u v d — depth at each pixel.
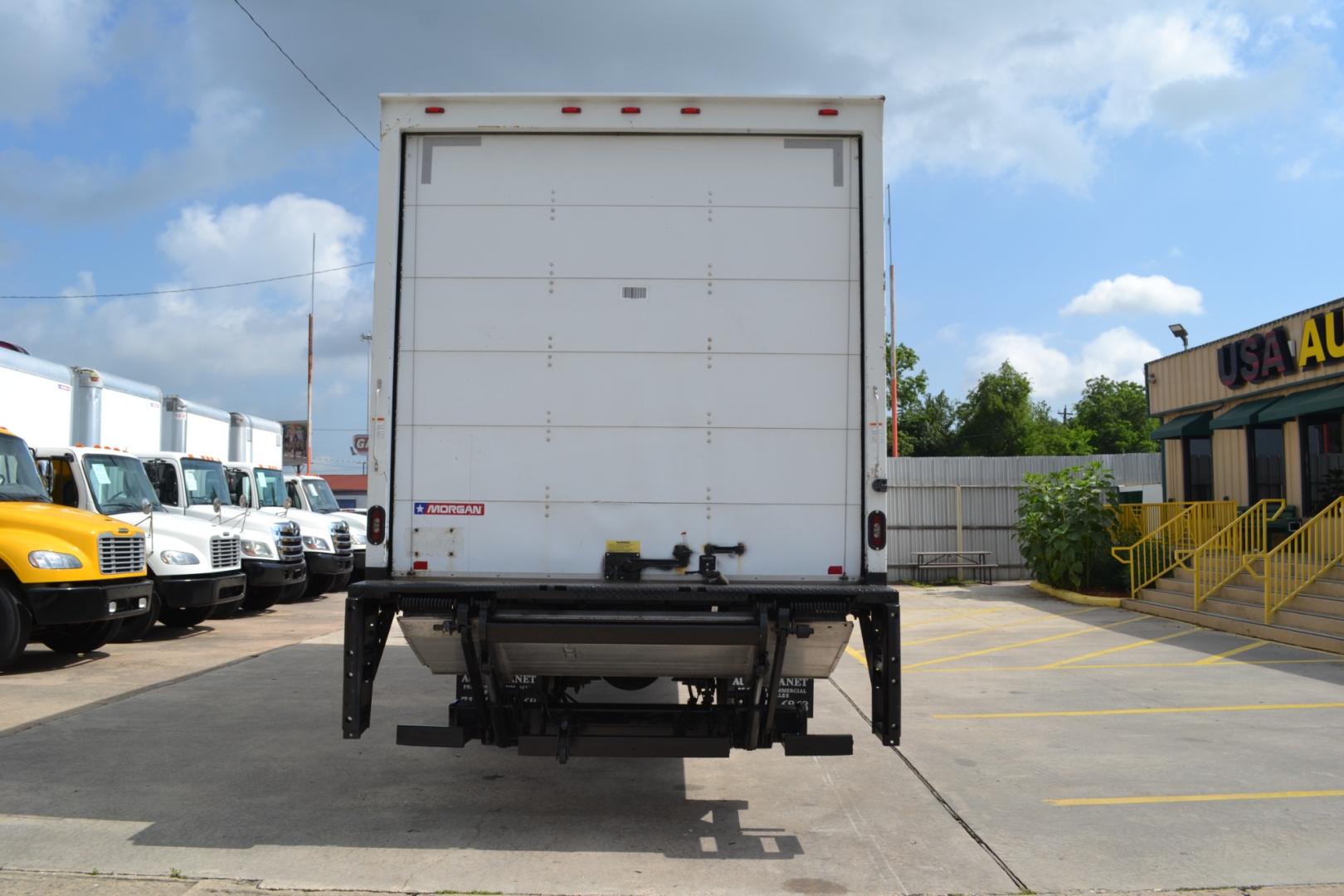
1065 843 5.23
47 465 11.96
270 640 12.62
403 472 5.39
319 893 4.45
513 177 5.48
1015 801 6.00
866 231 5.40
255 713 8.19
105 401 15.26
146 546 11.84
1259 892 4.57
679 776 6.53
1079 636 13.43
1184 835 5.37
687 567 5.33
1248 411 17.28
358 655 5.14
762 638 4.98
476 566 5.35
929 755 7.10
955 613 16.38
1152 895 4.54
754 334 5.42
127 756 6.79
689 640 4.98
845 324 5.43
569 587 5.09
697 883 4.63
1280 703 8.87
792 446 5.39
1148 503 20.11
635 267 5.44
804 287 5.44
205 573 12.73
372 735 7.48
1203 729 7.88
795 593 5.07
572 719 5.35
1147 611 15.80
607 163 5.48
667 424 5.39
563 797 6.00
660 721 5.35
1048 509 18.70
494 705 5.23
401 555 5.36
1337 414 15.72
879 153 5.44
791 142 5.48
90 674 10.01
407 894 4.44
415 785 6.21
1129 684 9.84
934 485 23.00
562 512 5.36
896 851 5.10
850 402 5.41
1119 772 6.62
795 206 5.46
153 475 14.94
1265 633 12.62
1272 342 16.59
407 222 5.47
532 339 5.42
